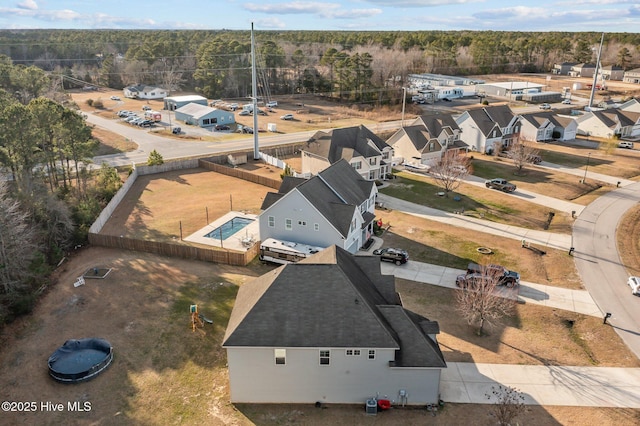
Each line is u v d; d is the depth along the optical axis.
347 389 26.69
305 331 25.80
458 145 83.00
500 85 150.50
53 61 179.25
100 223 50.75
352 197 48.38
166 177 70.06
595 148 90.31
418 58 182.88
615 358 31.36
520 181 70.25
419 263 44.25
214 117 103.50
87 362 28.77
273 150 83.12
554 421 25.77
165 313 35.09
